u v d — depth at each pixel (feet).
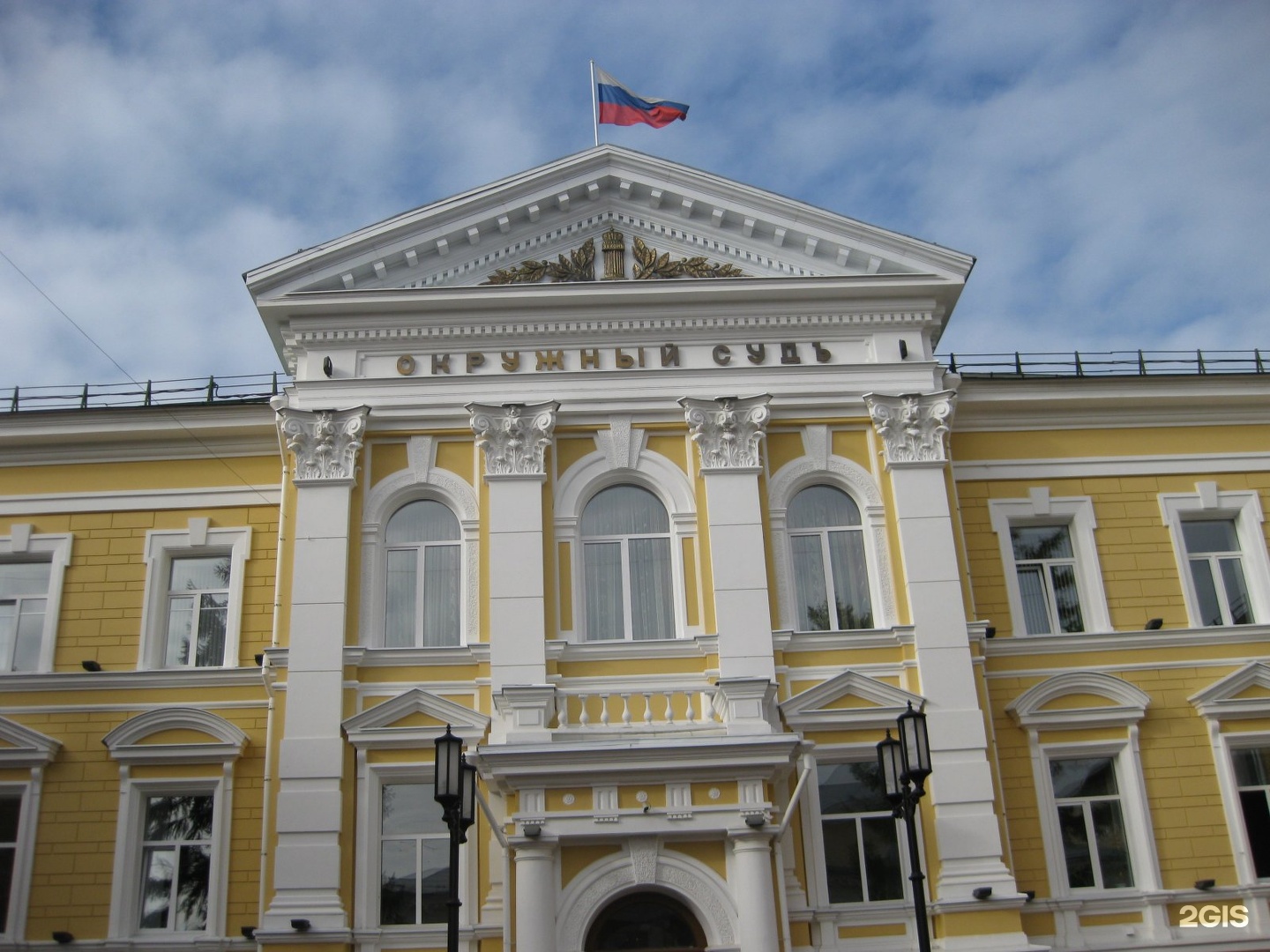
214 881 71.46
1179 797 74.59
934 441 77.61
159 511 81.35
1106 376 83.25
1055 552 81.97
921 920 53.52
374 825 69.15
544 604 73.15
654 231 82.84
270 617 78.89
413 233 79.82
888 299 80.84
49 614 78.84
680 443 78.18
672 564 75.97
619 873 63.98
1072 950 69.97
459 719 70.74
